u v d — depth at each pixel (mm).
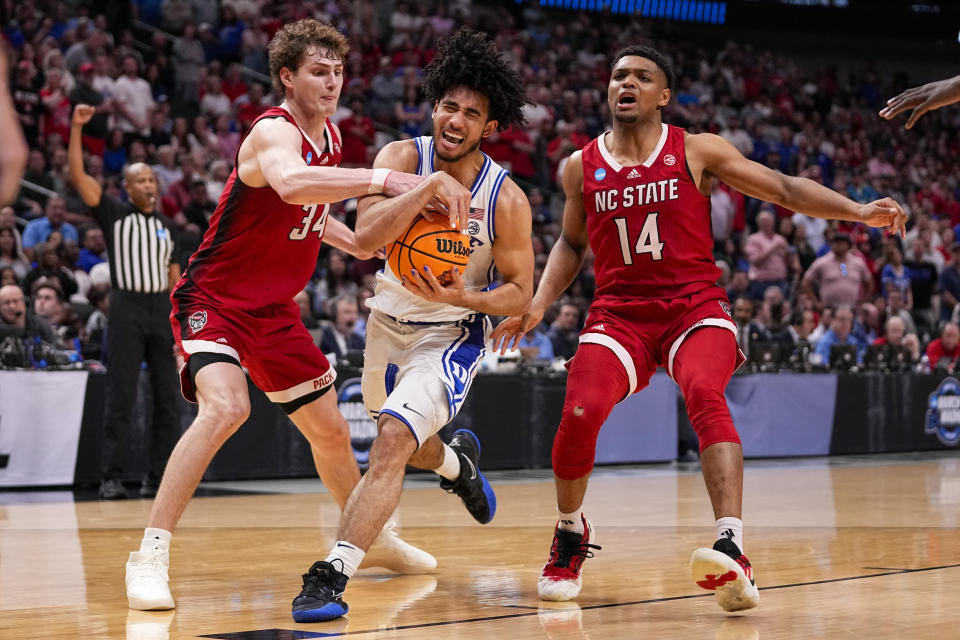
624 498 9141
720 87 26719
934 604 4371
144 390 10367
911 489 9805
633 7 29234
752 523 7324
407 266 4465
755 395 13734
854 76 30250
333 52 4789
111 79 17562
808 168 24719
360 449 10938
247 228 4781
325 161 4941
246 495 9523
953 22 31328
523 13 27234
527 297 4727
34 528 7242
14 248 13172
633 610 4352
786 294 17750
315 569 4199
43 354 10281
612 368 4766
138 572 4461
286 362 5023
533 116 21453
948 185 27688
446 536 6754
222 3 20641
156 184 9656
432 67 4590
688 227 4848
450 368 4699
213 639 3787
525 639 3760
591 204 4973
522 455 12023
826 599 4500
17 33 17984
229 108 18875
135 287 9461
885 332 16672
